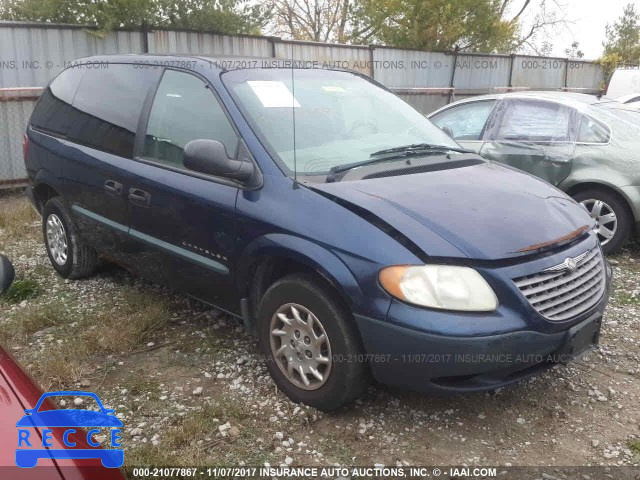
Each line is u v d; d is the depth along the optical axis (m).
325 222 3.10
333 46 12.80
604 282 3.43
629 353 4.04
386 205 3.09
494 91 16.58
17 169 9.12
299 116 3.82
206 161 3.35
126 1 9.45
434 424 3.23
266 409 3.32
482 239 2.96
